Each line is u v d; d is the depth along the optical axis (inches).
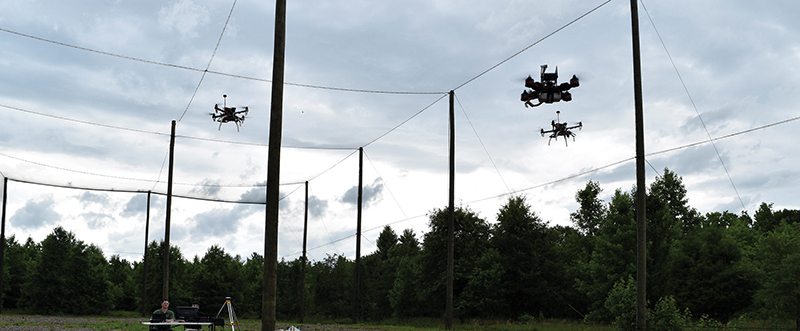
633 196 1782.7
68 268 2370.8
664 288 1609.3
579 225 3011.8
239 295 2738.7
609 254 1782.7
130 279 3041.3
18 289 2657.5
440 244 2039.9
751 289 1560.0
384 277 2940.5
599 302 1653.5
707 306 1585.9
